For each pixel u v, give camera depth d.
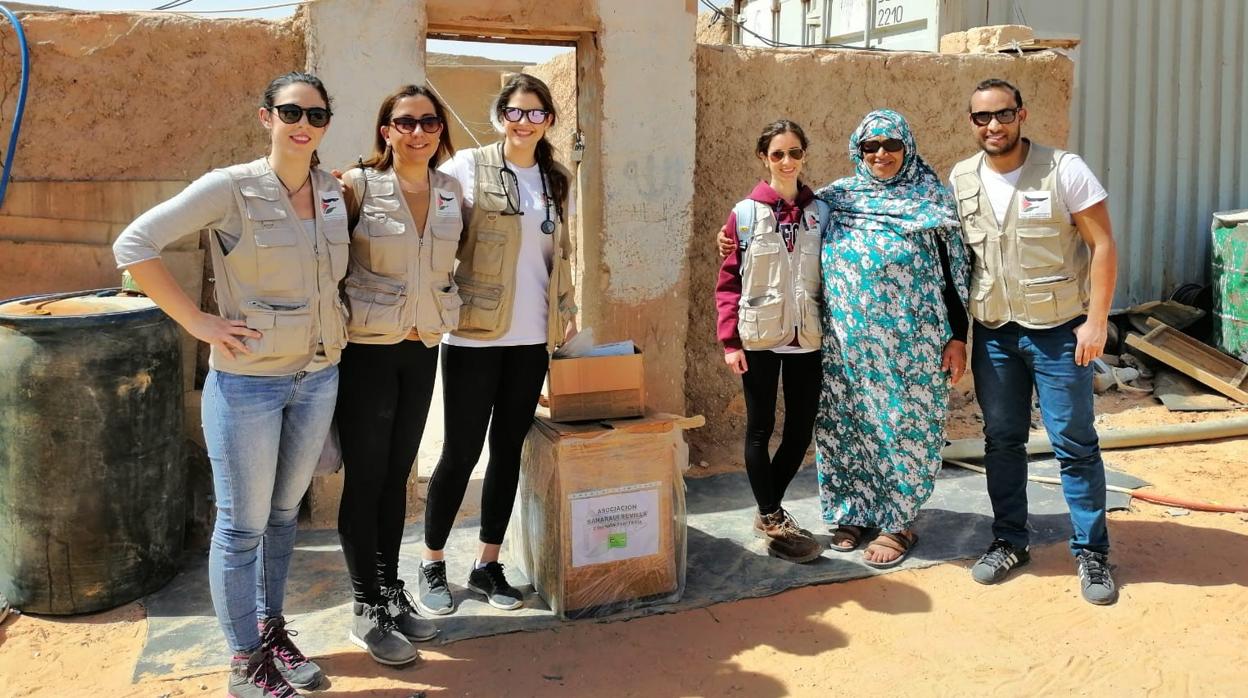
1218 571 4.20
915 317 4.07
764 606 3.92
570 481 3.71
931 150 6.12
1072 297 3.92
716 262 5.70
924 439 4.18
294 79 2.83
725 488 5.25
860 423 4.22
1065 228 3.88
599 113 5.05
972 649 3.60
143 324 3.81
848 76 5.85
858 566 4.27
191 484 4.49
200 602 3.90
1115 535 4.60
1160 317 7.65
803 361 4.23
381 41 4.55
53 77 4.38
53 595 3.76
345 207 3.05
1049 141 6.42
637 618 3.80
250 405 2.88
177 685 3.29
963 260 4.10
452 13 4.70
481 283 3.48
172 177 4.57
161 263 2.72
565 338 3.87
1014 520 4.21
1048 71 6.33
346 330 3.11
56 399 3.61
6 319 3.62
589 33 5.06
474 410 3.56
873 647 3.62
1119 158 8.05
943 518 4.82
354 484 3.30
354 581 3.43
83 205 4.46
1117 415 6.66
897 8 7.61
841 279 4.11
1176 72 8.17
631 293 5.25
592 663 3.48
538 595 3.96
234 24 4.56
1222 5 8.27
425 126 3.14
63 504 3.67
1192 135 8.32
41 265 4.42
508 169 3.52
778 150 4.02
